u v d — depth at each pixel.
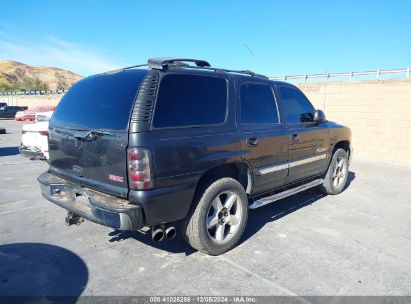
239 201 3.84
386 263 3.56
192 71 3.52
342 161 6.17
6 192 6.04
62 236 4.11
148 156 2.94
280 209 5.32
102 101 3.35
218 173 3.78
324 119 5.21
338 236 4.26
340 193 6.33
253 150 3.97
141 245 3.89
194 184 3.32
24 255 3.60
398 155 9.95
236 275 3.26
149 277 3.20
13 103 51.19
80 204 3.49
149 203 2.98
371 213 5.20
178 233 4.26
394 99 9.90
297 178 5.02
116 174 3.07
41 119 9.11
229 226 3.86
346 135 6.14
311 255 3.71
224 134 3.63
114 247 3.83
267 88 4.48
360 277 3.26
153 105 3.07
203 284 3.09
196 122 3.41
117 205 2.99
